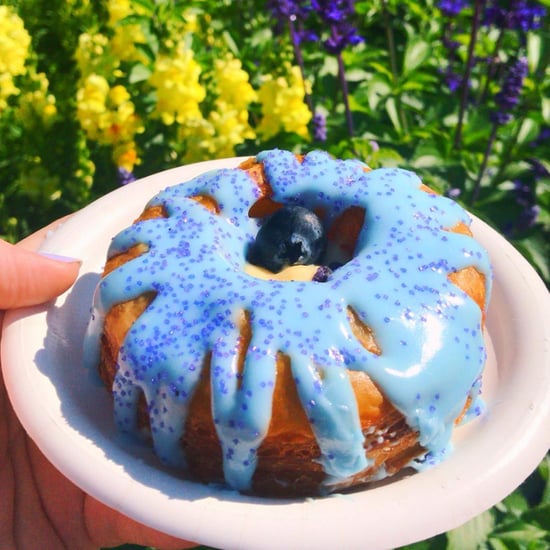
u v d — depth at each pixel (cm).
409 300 18
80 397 20
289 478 18
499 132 38
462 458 18
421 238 19
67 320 21
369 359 17
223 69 31
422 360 17
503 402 19
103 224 23
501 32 36
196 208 20
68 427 18
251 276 18
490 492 17
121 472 17
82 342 21
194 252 19
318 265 20
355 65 40
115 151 32
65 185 33
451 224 20
